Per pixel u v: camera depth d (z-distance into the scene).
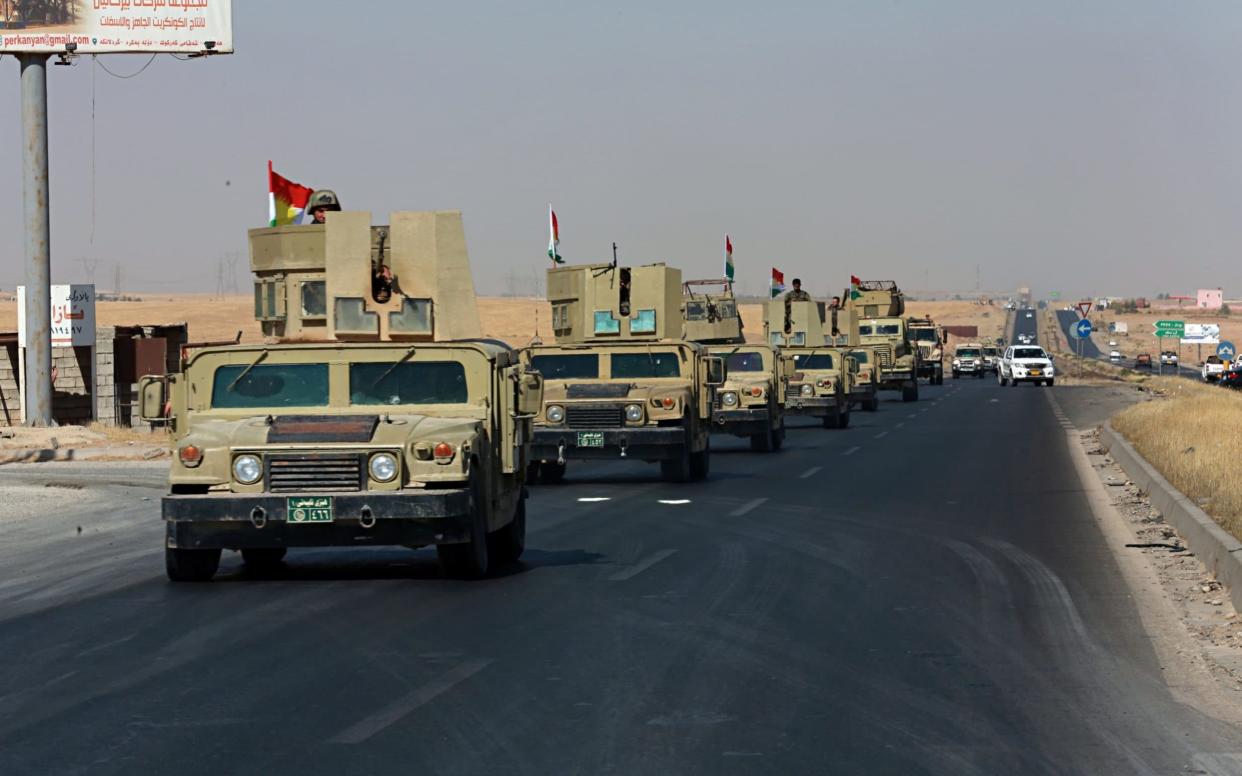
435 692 8.22
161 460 29.06
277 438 11.88
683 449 22.20
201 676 8.69
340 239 13.53
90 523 18.08
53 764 6.75
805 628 10.23
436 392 12.84
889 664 9.00
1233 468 18.95
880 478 23.56
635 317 23.86
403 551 14.65
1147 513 18.14
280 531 11.76
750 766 6.68
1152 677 8.68
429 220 13.65
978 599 11.52
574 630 10.14
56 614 11.00
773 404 30.23
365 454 11.80
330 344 12.91
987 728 7.43
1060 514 18.03
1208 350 166.50
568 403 22.34
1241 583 11.12
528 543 15.23
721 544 15.09
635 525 16.92
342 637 9.90
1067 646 9.61
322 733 7.30
